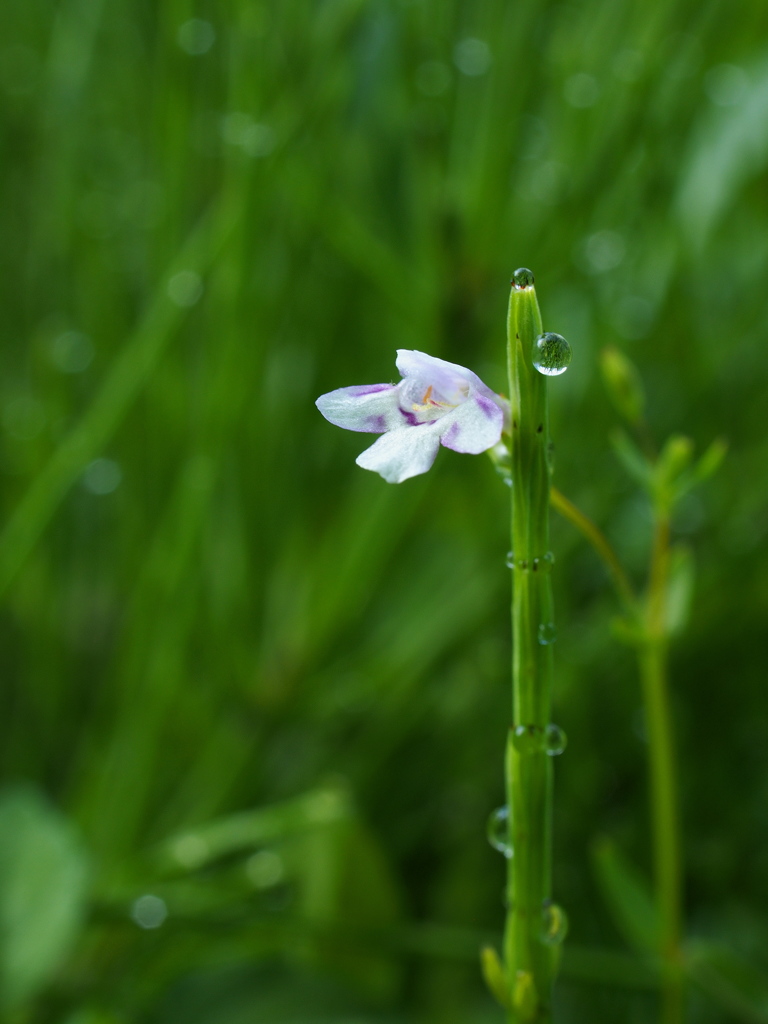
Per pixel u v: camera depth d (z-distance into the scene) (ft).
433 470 0.66
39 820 0.63
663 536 0.56
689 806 0.79
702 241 0.72
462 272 0.65
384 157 0.69
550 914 0.49
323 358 0.69
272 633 0.72
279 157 0.60
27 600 0.74
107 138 0.73
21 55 0.78
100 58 0.72
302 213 0.62
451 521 0.80
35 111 0.78
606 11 0.64
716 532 0.80
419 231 0.67
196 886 0.65
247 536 0.66
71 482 0.62
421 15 0.63
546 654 0.47
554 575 0.76
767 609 0.78
